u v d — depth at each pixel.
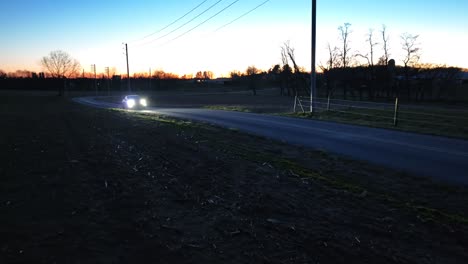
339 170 7.88
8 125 18.17
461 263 3.68
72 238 3.91
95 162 8.05
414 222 4.74
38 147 10.34
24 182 6.29
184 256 3.57
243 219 4.65
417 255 3.82
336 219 4.78
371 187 6.57
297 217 4.81
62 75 124.19
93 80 144.88
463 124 15.64
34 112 33.75
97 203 5.16
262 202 5.35
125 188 5.94
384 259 3.67
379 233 4.35
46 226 4.25
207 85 169.88
